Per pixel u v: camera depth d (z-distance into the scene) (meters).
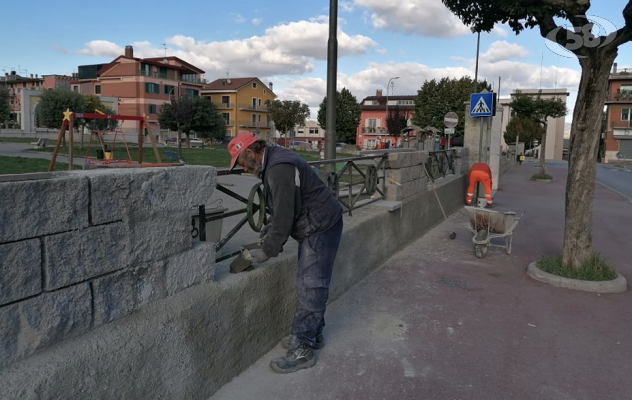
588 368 3.61
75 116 12.86
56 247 2.07
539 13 5.20
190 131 56.75
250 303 3.35
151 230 2.58
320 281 3.39
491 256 6.80
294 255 3.95
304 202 3.28
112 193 2.33
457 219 9.83
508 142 45.22
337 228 3.43
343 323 4.36
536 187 16.78
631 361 3.72
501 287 5.42
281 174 3.12
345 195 5.79
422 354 3.79
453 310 4.72
